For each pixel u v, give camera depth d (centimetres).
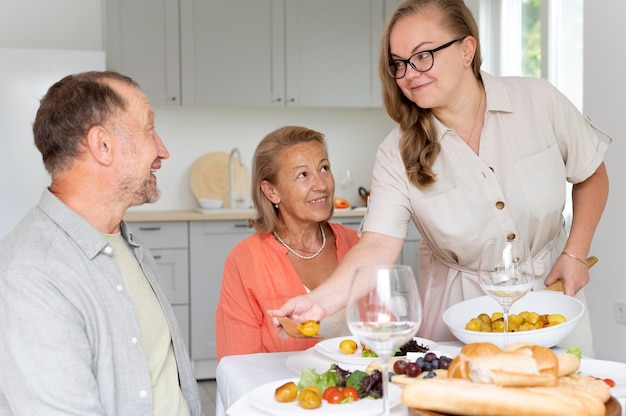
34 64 432
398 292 107
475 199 194
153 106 509
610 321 379
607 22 373
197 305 456
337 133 544
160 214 454
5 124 429
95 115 146
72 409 129
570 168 202
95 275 144
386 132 551
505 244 141
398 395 124
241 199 521
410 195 196
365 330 107
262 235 218
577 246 194
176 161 514
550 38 425
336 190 544
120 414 144
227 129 521
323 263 222
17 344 129
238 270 213
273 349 209
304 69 503
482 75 195
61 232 144
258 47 493
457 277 207
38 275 134
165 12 476
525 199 194
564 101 198
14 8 487
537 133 194
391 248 193
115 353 144
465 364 108
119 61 470
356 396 124
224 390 159
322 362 156
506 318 146
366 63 513
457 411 100
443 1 182
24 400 129
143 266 166
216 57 486
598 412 97
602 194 202
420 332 217
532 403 96
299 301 160
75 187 149
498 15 475
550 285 189
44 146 148
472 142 196
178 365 167
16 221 431
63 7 492
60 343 131
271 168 215
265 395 128
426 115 194
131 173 150
